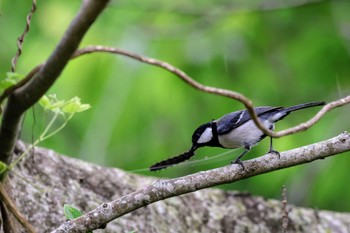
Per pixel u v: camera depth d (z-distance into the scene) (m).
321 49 14.62
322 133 12.96
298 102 14.20
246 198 9.24
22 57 13.30
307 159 6.43
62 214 8.09
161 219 8.59
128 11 14.19
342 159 12.95
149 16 14.27
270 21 14.69
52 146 12.68
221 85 13.80
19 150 8.27
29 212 7.91
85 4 4.83
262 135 7.63
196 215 8.83
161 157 12.92
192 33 13.83
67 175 8.55
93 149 12.36
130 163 12.82
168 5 14.23
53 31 13.57
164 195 6.15
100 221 6.04
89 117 12.75
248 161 6.41
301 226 9.12
